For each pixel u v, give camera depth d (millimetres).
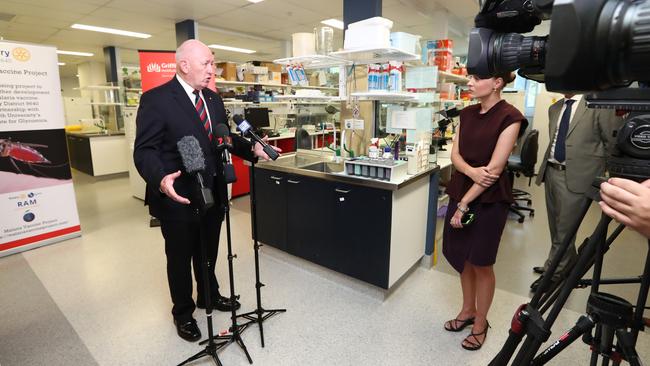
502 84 1608
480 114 1697
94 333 1950
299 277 2602
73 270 2709
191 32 6016
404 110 2441
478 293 1803
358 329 1986
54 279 2562
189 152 1404
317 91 2748
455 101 3535
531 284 2486
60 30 6633
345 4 2713
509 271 2693
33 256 2967
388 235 2123
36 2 4867
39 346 1847
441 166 2709
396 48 1996
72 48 8531
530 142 3686
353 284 2424
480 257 1694
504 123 1583
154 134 1634
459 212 1713
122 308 2191
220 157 1719
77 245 3215
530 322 762
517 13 727
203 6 5141
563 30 491
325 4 5070
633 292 2342
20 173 3010
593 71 488
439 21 5406
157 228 3684
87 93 8438
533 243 3252
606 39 467
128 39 7523
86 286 2461
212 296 2133
